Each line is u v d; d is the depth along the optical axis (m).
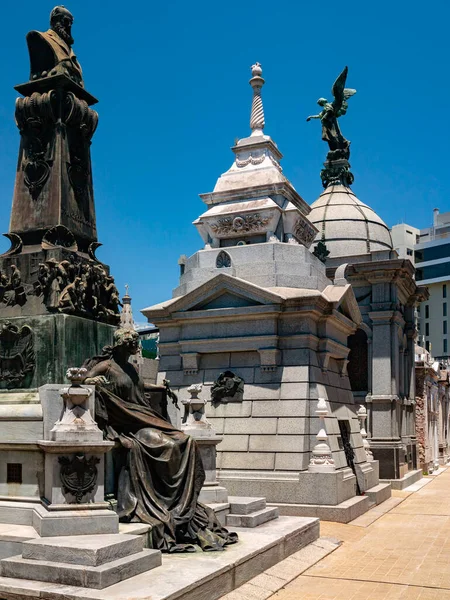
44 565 7.93
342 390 19.91
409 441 32.16
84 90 11.74
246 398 17.89
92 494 9.05
